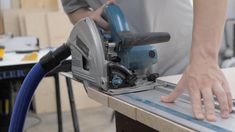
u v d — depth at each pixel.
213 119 0.55
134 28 1.20
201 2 0.64
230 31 3.57
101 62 0.78
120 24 0.84
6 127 2.22
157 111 0.62
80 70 0.88
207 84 0.60
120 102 0.71
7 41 2.43
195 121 0.56
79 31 0.84
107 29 0.88
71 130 2.68
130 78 0.81
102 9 0.91
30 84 0.81
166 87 0.81
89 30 0.80
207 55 0.63
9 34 2.98
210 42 0.63
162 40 0.83
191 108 0.61
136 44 0.80
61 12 3.29
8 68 1.64
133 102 0.69
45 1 3.33
